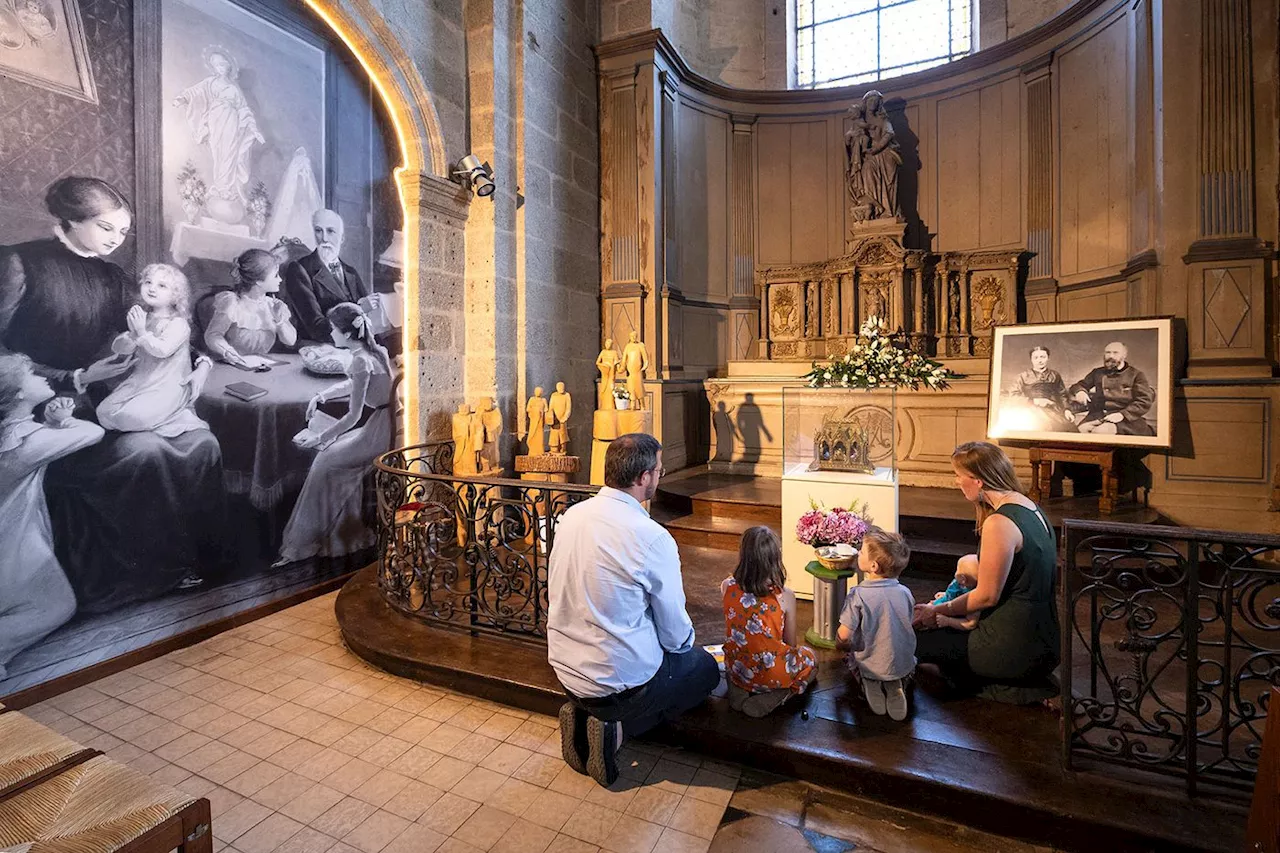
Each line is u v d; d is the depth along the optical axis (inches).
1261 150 208.8
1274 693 70.1
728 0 388.2
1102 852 85.9
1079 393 221.9
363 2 201.6
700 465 325.1
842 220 356.5
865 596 110.5
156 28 153.3
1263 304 206.2
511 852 90.2
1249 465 203.5
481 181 242.5
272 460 183.2
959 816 93.5
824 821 95.7
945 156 333.4
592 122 318.3
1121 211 263.1
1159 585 90.1
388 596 165.8
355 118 207.9
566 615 101.0
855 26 381.4
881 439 165.6
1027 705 113.5
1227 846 80.0
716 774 106.6
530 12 266.5
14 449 130.2
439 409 238.7
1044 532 110.3
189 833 64.5
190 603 162.9
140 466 151.9
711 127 357.7
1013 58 310.8
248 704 130.8
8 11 127.9
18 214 130.3
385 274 219.6
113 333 146.0
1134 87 247.0
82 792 65.9
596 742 100.8
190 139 161.2
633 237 317.1
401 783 105.5
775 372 330.0
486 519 146.8
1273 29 206.2
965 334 315.9
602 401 257.6
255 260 177.3
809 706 115.0
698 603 169.3
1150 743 102.2
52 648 136.4
